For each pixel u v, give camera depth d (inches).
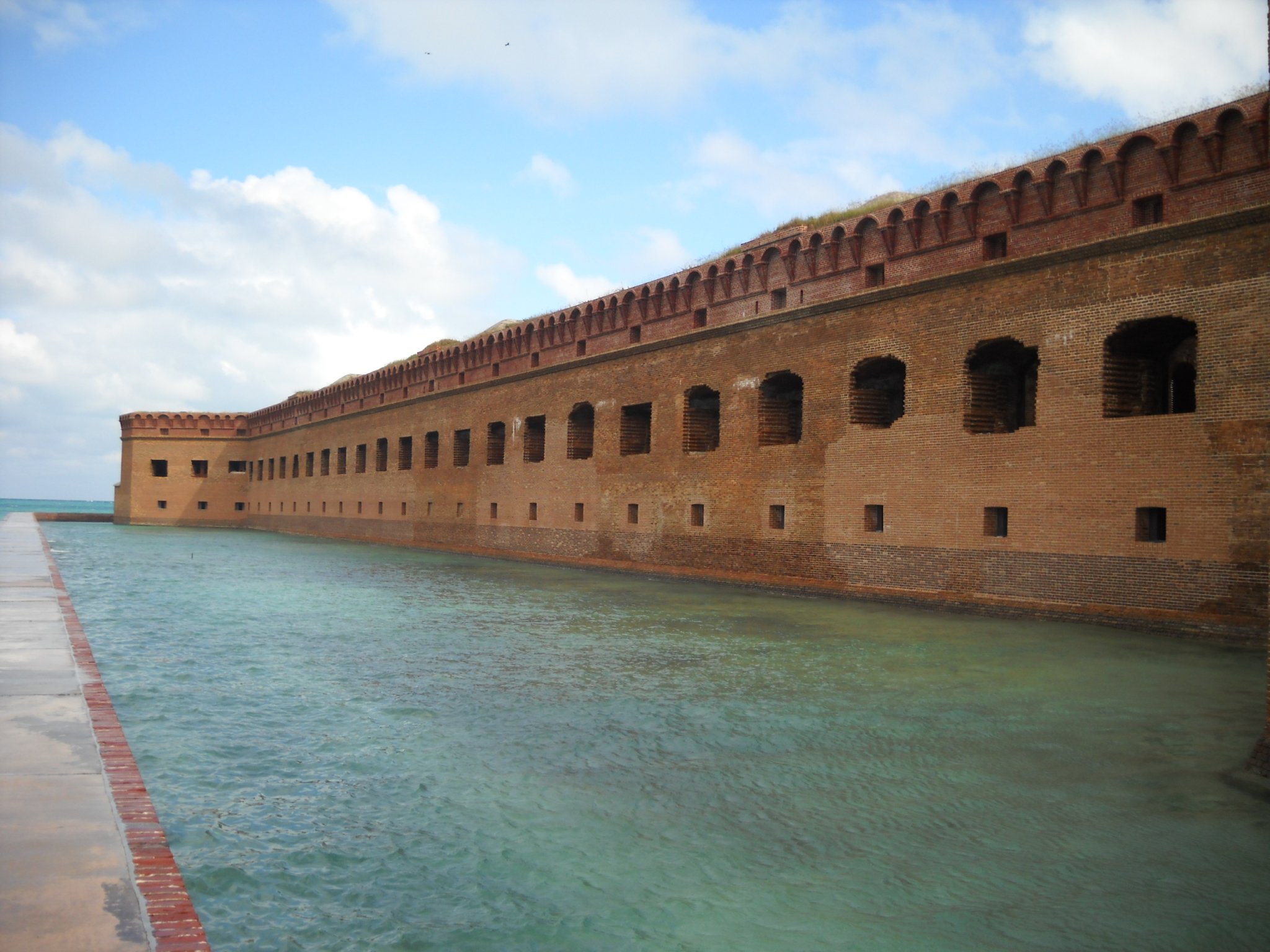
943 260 871.1
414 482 1935.3
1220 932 216.4
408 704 438.6
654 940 209.6
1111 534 706.8
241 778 319.6
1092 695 468.8
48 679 324.5
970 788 320.2
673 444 1206.3
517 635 671.8
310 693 459.2
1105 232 738.2
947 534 836.0
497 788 315.3
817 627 720.3
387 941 206.1
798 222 1235.2
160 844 182.1
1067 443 741.9
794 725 406.0
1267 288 621.9
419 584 1074.1
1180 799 309.0
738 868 251.3
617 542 1305.4
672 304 1227.2
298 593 953.5
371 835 269.7
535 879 241.4
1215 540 643.5
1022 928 218.1
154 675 492.1
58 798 201.0
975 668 543.5
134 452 2874.0
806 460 994.7
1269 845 268.2
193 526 2869.1
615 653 594.2
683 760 351.9
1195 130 683.4
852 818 290.5
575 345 1441.9
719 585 1083.3
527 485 1537.9
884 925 219.1
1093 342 727.7
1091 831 279.9
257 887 232.2
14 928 141.6
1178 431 668.1
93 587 959.6
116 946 137.6
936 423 852.6
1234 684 495.2
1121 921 221.6
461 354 1776.6
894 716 423.8
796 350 1015.6
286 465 2625.5
